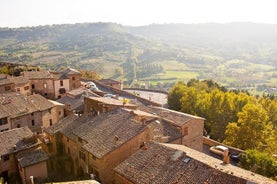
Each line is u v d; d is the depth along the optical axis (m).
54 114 66.56
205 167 28.20
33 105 62.78
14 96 63.97
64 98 75.00
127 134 37.53
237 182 25.44
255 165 36.53
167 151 32.50
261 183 24.77
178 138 44.97
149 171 30.45
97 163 36.12
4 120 56.03
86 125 43.78
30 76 89.50
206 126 74.12
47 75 91.50
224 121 71.81
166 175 29.08
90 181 29.28
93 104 49.44
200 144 50.84
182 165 29.58
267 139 56.03
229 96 75.75
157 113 52.56
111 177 36.12
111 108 45.97
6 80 81.62
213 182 26.22
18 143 44.03
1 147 42.53
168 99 89.44
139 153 33.94
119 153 36.19
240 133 56.16
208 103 76.94
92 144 38.09
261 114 56.47
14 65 118.44
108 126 40.97
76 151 42.88
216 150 50.06
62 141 47.78
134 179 30.16
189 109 78.25
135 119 40.94
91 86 91.81
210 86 118.38
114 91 94.38
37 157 41.97
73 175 42.59
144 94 108.88
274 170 38.59
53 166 45.22
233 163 45.75
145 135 38.00
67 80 91.69
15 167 43.38
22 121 59.50
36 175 41.38
